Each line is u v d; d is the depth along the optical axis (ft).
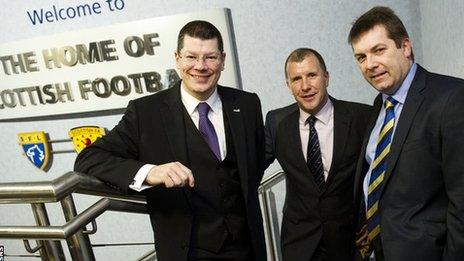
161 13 8.89
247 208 4.92
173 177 3.90
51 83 9.48
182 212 4.60
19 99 9.86
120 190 4.17
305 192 6.07
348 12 8.33
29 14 9.48
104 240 10.97
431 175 3.99
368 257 5.43
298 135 6.06
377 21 4.06
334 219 5.93
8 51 9.55
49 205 10.90
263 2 8.55
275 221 9.61
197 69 4.55
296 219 6.31
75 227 3.86
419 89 4.04
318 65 5.77
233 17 8.69
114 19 9.11
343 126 5.82
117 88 9.13
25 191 3.60
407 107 4.07
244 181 4.89
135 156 4.75
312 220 6.10
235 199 4.92
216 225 4.77
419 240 4.06
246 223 5.03
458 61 5.74
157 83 8.87
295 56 5.82
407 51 4.14
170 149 4.61
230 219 4.87
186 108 4.83
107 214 10.73
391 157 4.16
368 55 4.12
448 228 3.87
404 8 8.13
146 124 4.66
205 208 4.73
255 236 5.10
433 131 3.86
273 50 8.75
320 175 5.95
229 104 5.04
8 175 10.93
